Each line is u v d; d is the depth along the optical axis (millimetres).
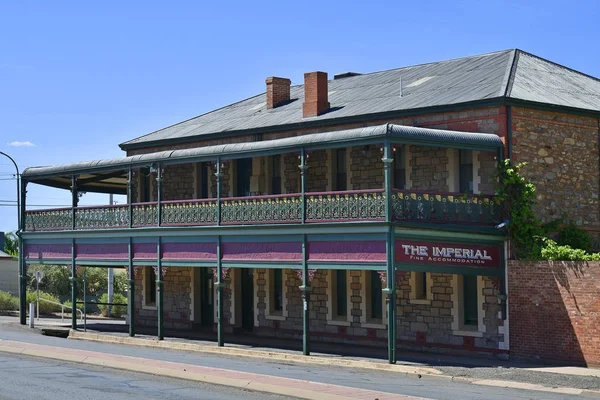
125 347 28359
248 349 27172
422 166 27125
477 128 25734
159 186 30000
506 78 27219
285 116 32094
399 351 26938
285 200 26109
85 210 32562
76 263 33000
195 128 35344
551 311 24000
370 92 31500
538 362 24203
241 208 27344
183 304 34500
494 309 25297
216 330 33312
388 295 23312
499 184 25141
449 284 26422
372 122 28078
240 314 32531
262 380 18797
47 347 25641
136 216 30719
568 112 26594
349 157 29156
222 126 33938
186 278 34438
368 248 23953
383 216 23453
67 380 19328
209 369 20750
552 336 23938
